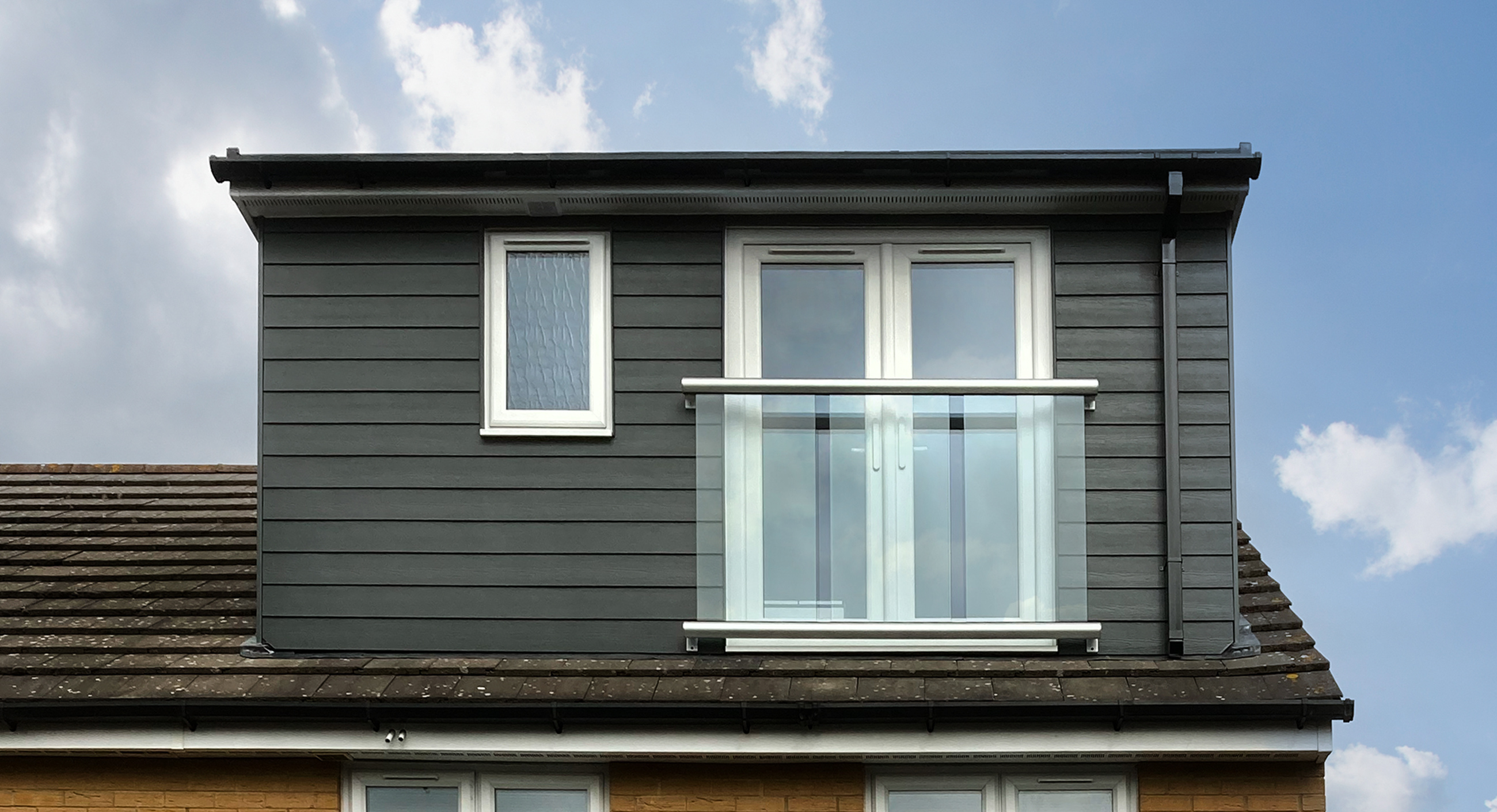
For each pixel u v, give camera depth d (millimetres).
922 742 4930
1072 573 5215
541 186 5434
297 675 5238
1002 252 5566
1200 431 5371
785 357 5574
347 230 5652
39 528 7148
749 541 5305
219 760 5316
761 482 5332
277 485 5531
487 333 5582
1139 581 5320
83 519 7348
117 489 8016
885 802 5234
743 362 5559
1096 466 5395
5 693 5082
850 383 5293
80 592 6109
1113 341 5461
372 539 5492
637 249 5621
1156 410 5410
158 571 6398
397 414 5551
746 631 5203
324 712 4984
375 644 5438
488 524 5484
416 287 5617
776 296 5621
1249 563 6086
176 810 5297
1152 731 4875
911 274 5602
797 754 4988
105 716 5035
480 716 4953
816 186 5391
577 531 5469
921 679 5066
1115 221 5523
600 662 5270
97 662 5324
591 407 5547
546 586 5441
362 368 5586
